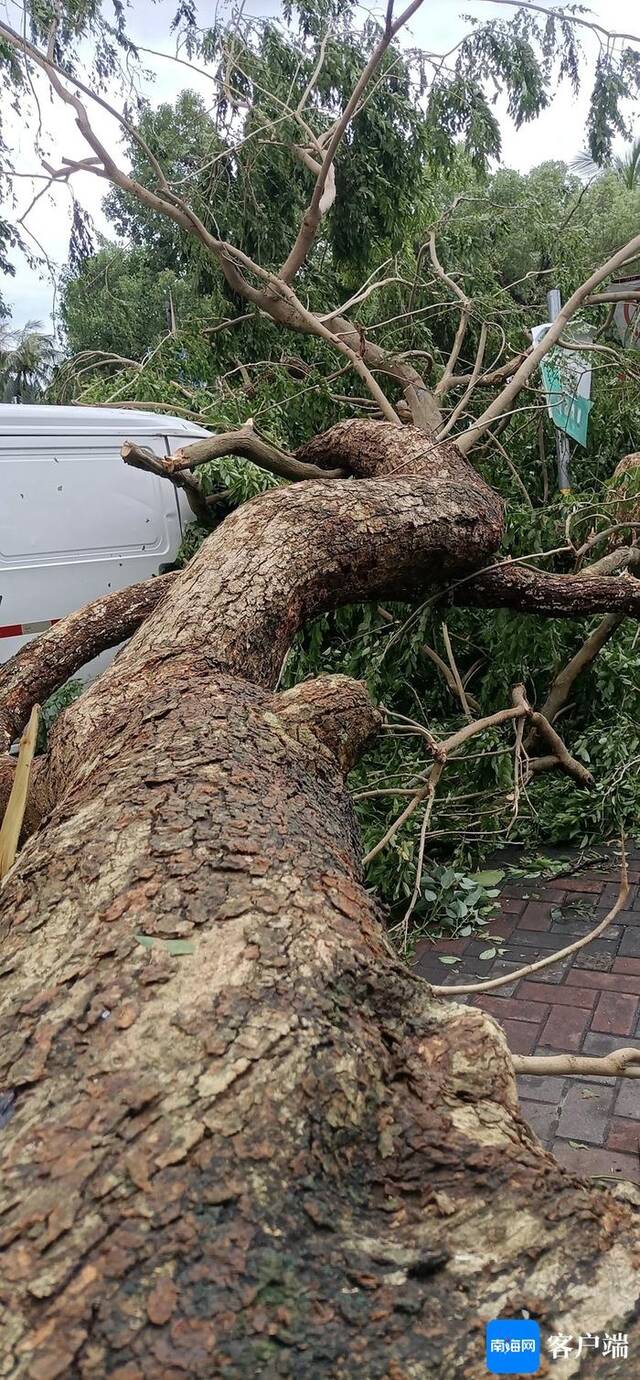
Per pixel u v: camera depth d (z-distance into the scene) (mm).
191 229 5422
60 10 5090
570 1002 2871
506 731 4121
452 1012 1318
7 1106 1059
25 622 5379
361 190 6805
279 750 1897
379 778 3793
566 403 4934
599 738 4301
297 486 2998
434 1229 1016
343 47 6652
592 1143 2248
